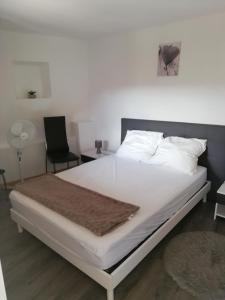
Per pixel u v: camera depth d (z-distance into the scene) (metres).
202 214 2.85
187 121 3.33
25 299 1.74
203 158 3.15
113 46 3.93
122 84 3.96
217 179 3.10
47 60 3.95
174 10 2.67
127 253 1.75
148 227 1.93
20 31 3.52
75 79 4.38
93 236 1.65
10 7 2.48
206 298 1.72
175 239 2.37
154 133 3.54
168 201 2.19
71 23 3.14
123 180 2.69
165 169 2.99
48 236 2.01
